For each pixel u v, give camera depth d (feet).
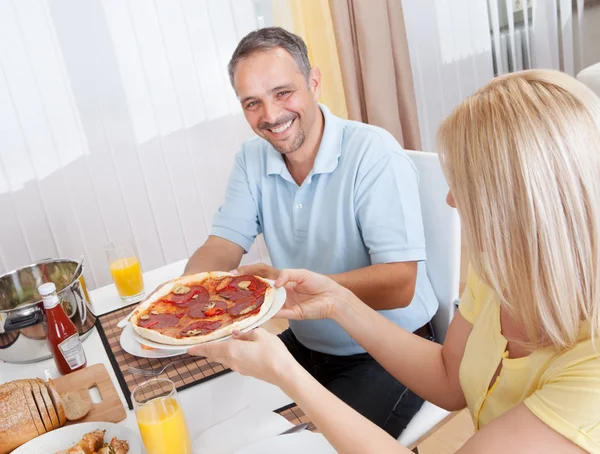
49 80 8.31
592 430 2.20
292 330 5.11
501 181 2.29
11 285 4.47
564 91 2.28
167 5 8.76
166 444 2.81
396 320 4.68
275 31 4.63
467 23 10.30
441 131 2.56
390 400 4.23
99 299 4.98
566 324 2.31
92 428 3.06
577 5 9.81
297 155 4.89
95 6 8.34
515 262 2.37
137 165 9.12
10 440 3.05
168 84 9.03
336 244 4.81
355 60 9.34
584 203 2.21
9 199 8.45
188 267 5.10
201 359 3.75
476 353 3.10
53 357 3.82
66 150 8.62
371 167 4.57
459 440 5.66
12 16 7.95
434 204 4.75
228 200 5.43
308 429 3.06
